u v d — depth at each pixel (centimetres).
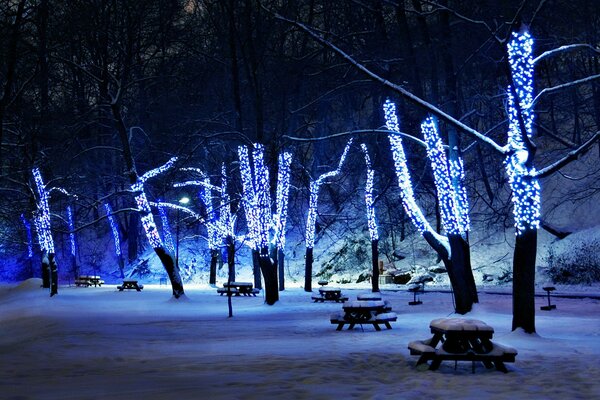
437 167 2130
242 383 873
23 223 5709
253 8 3166
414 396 764
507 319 1936
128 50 3334
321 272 4712
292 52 3700
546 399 753
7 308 3431
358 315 1748
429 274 4066
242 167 3102
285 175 3300
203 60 4441
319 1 3762
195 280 5319
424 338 1480
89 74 3300
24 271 6688
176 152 3594
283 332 1731
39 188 3928
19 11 2559
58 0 3281
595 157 4112
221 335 1686
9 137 4162
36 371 1066
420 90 2312
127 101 4412
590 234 3562
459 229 2144
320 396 767
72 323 2183
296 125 4191
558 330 1639
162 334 1744
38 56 3153
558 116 4481
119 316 2466
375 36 2731
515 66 1553
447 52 2352
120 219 6462
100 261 6384
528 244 1483
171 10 3731
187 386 848
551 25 2839
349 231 4925
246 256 5406
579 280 3338
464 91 3819
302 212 5372
